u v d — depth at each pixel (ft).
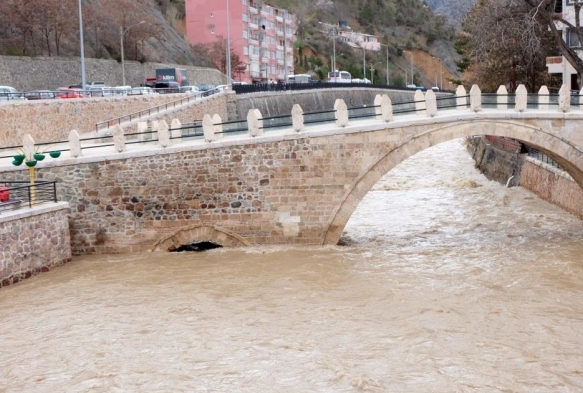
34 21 204.13
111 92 171.83
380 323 61.21
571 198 110.11
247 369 52.01
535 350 54.24
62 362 54.39
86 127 140.87
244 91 214.07
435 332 58.49
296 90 233.14
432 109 86.22
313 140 85.92
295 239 88.07
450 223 110.01
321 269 79.00
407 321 61.52
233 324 62.08
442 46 629.51
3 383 50.78
